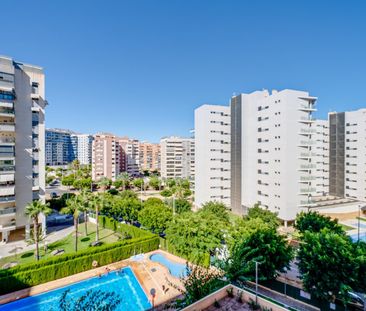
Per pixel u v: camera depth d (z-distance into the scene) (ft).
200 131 206.59
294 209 158.40
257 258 64.69
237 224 103.65
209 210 141.08
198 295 44.50
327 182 235.81
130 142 448.65
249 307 42.68
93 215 170.09
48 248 118.52
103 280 93.66
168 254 115.96
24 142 131.23
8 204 127.13
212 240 96.68
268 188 170.50
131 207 144.66
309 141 162.81
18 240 128.47
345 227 161.58
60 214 181.68
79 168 408.67
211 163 201.87
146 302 79.15
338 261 65.62
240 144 193.26
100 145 357.61
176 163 370.32
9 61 121.70
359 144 210.38
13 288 82.94
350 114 217.77
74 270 96.17
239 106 193.47
